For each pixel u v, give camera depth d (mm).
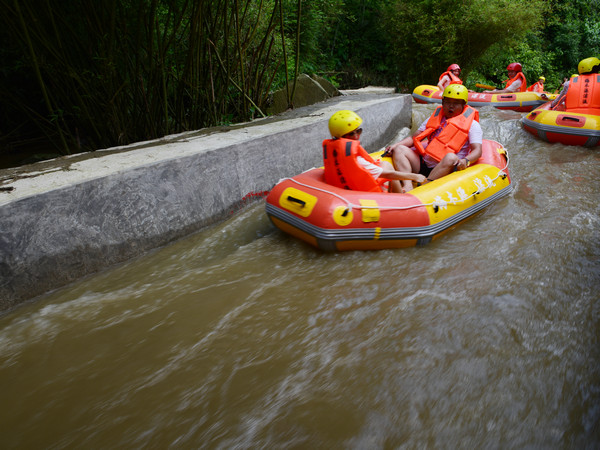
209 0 5531
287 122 5895
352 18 14391
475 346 2719
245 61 6898
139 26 4695
